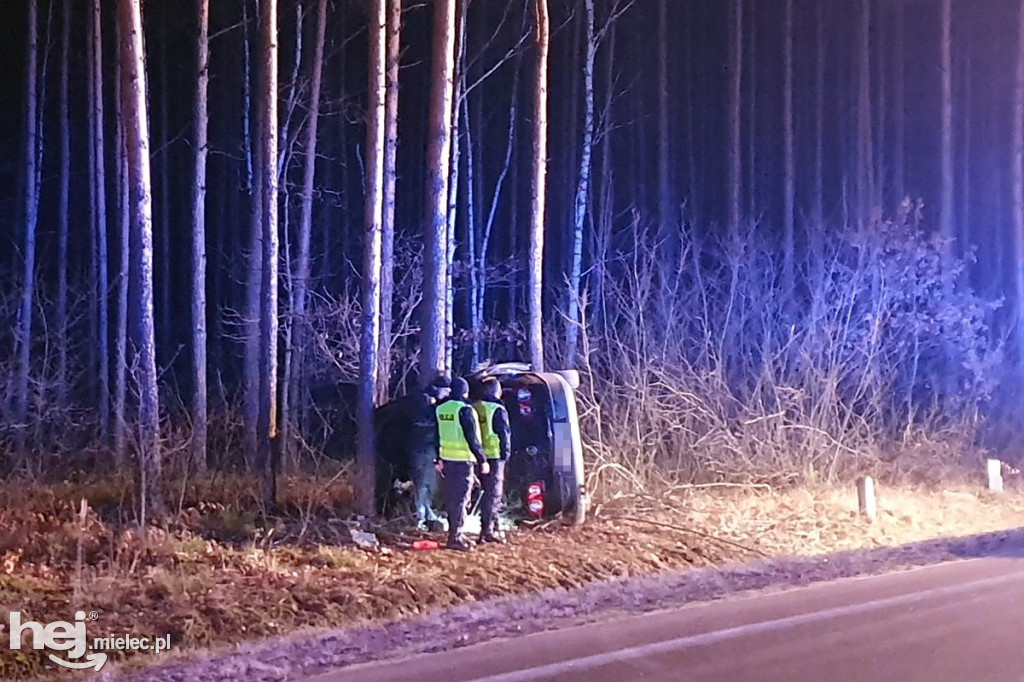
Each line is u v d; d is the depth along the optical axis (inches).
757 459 689.0
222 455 682.8
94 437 733.9
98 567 406.3
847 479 705.6
